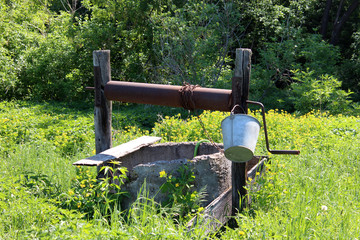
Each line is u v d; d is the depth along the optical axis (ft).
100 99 17.70
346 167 23.20
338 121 36.01
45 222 14.03
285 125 32.91
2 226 13.76
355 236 13.91
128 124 39.73
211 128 30.37
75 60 58.65
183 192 16.47
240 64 14.90
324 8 84.43
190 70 52.95
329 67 59.36
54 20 74.84
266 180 17.54
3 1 71.67
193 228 13.50
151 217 13.98
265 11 66.03
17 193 15.61
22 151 24.58
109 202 16.15
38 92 57.98
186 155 20.63
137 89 16.71
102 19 60.54
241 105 15.11
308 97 48.37
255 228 13.76
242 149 13.70
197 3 55.11
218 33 55.42
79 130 32.19
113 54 59.67
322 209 15.57
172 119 33.91
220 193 17.24
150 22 57.16
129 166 19.08
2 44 59.36
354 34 83.35
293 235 13.50
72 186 17.85
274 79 66.28
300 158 23.54
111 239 12.28
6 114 39.42
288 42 59.52
